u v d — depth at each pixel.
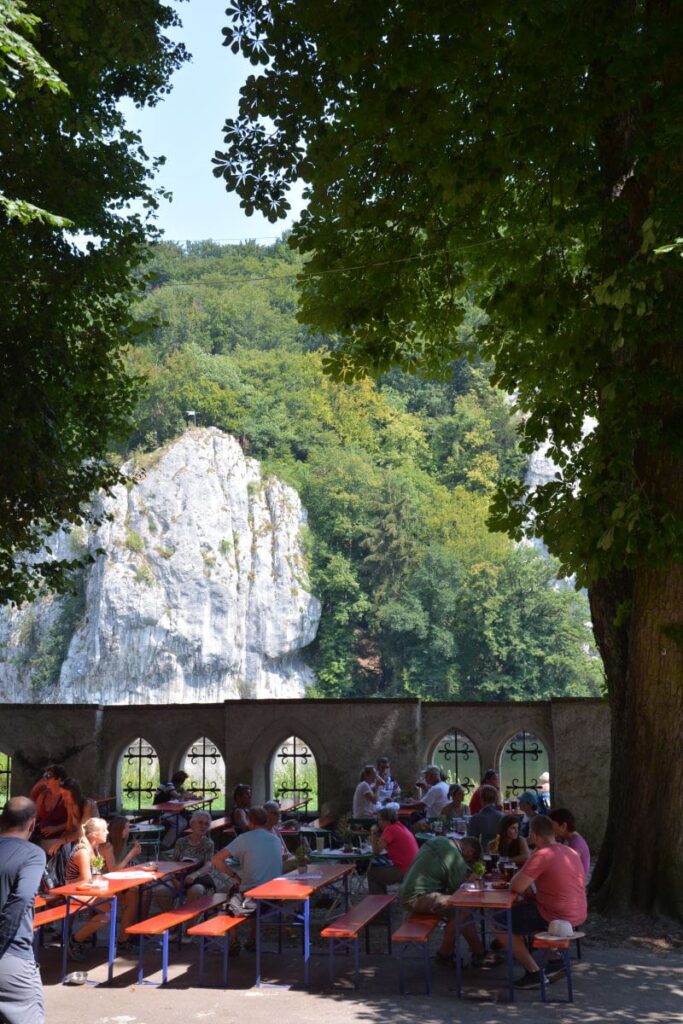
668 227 9.66
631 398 10.81
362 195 13.70
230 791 18.11
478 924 10.45
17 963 5.23
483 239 14.14
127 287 18.77
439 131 11.92
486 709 17.73
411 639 113.00
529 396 14.59
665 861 10.99
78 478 18.75
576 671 107.88
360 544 120.62
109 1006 8.05
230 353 142.12
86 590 113.75
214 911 10.69
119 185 18.70
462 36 10.73
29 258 17.16
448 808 14.73
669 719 11.18
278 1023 7.47
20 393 16.77
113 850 10.79
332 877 9.54
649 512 10.37
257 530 119.88
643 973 9.02
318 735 17.97
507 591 110.38
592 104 11.09
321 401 135.75
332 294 14.20
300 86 12.62
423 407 142.12
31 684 113.06
